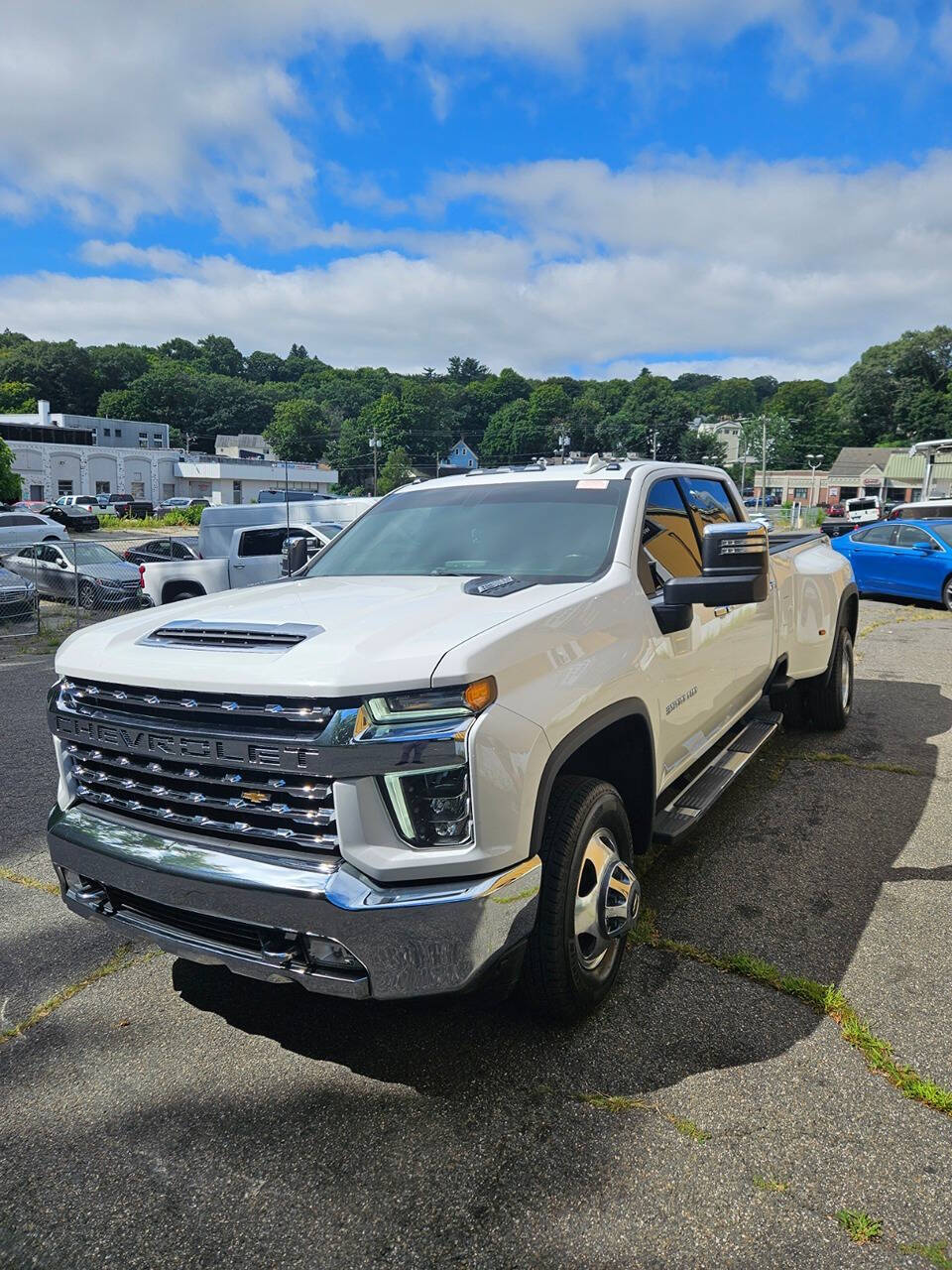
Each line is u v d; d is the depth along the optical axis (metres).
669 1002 2.87
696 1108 2.36
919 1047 2.59
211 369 188.50
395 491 4.38
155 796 2.45
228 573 13.41
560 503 3.64
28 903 3.80
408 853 2.16
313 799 2.18
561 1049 2.64
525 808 2.29
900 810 4.61
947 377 121.25
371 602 2.81
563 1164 2.17
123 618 3.00
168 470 78.25
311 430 129.50
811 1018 2.77
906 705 6.93
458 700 2.17
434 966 2.15
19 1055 2.72
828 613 5.58
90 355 142.50
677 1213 2.01
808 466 122.44
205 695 2.31
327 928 2.13
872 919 3.42
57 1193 2.15
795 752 5.65
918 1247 1.89
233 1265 1.92
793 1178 2.10
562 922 2.55
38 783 5.51
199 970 3.22
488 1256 1.92
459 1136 2.29
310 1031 2.80
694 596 2.97
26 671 9.80
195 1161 2.24
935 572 13.05
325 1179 2.16
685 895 3.66
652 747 3.10
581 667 2.64
